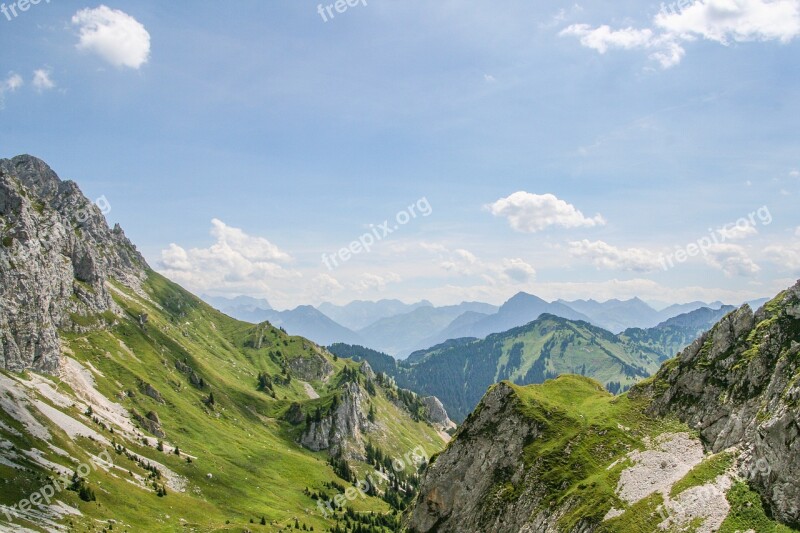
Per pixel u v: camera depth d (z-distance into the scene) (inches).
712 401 4628.4
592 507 4072.3
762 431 3567.9
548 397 5949.8
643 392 5285.4
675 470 4178.2
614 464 4552.2
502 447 5467.5
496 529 4852.4
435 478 5836.6
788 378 3927.2
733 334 4896.7
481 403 5999.0
